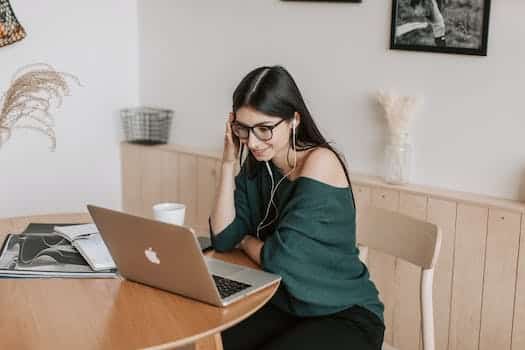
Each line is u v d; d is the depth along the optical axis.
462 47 2.55
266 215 2.12
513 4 2.43
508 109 2.50
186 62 3.43
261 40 3.12
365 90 2.83
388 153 2.72
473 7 2.50
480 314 2.57
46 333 1.52
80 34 3.39
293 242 1.91
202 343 1.69
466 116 2.60
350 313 1.97
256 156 2.00
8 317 1.60
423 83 2.68
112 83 3.55
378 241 2.24
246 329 1.99
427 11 2.61
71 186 3.47
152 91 3.61
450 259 2.60
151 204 3.57
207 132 3.41
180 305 1.68
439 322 2.67
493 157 2.56
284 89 1.96
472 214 2.52
